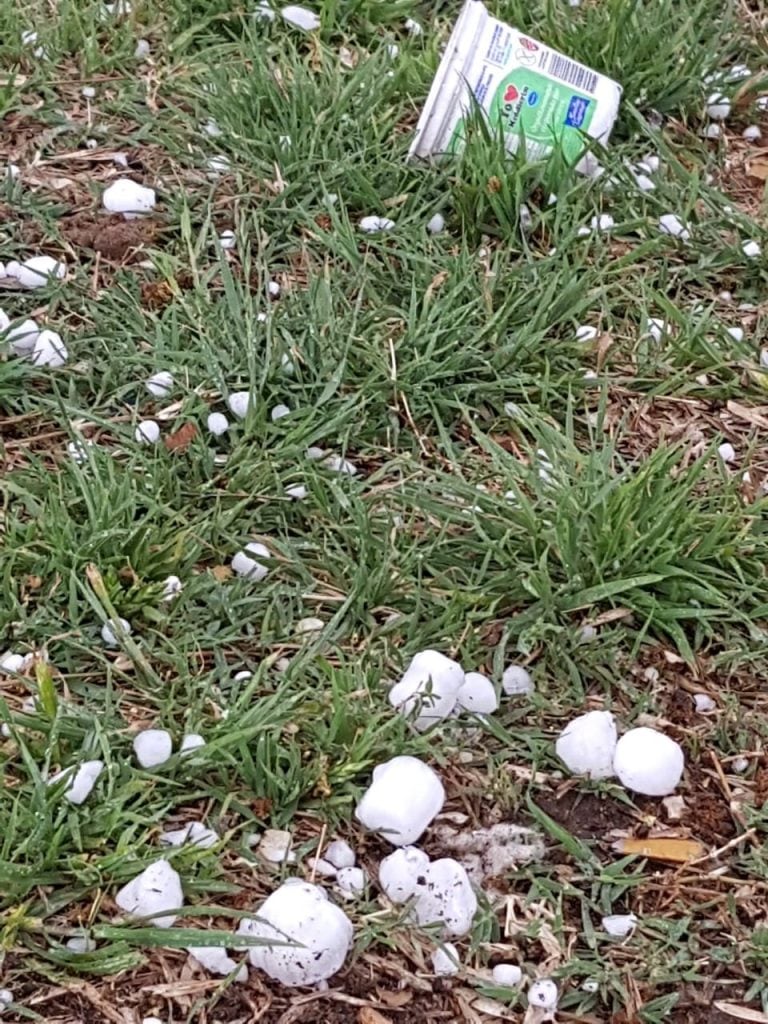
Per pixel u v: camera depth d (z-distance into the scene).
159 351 1.05
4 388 1.02
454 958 0.83
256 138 1.17
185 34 1.26
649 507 0.96
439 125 1.18
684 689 0.93
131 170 1.17
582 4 1.31
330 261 1.12
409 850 0.85
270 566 0.96
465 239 1.13
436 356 1.06
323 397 1.02
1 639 0.92
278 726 0.88
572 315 1.09
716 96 1.26
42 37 1.24
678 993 0.83
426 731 0.90
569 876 0.86
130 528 0.94
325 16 1.28
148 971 0.83
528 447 1.00
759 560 0.97
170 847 0.85
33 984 0.82
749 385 1.08
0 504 0.98
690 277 1.13
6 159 1.17
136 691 0.91
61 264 1.10
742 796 0.89
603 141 1.20
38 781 0.84
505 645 0.93
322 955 0.82
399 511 0.99
